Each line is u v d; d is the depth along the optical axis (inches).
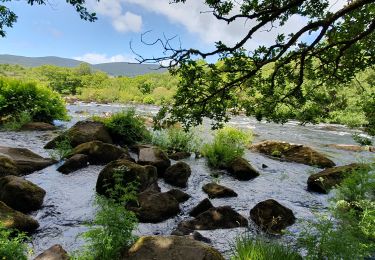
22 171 330.0
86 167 372.5
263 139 771.4
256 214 266.5
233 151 450.0
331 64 251.3
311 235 193.3
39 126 597.0
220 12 220.7
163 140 531.2
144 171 303.7
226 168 428.1
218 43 188.5
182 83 212.1
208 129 784.3
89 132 479.8
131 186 224.5
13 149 375.6
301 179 412.8
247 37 187.2
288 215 266.5
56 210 263.1
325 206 319.3
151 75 4758.9
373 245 180.4
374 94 293.6
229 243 225.3
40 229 230.8
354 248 168.9
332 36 233.3
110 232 182.2
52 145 450.6
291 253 185.6
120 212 190.1
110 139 507.5
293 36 185.2
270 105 242.1
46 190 298.0
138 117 568.4
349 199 268.2
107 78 4658.0
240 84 216.4
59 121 749.3
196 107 221.0
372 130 295.0
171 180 352.2
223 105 224.7
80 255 183.5
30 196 255.9
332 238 179.3
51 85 4069.9
